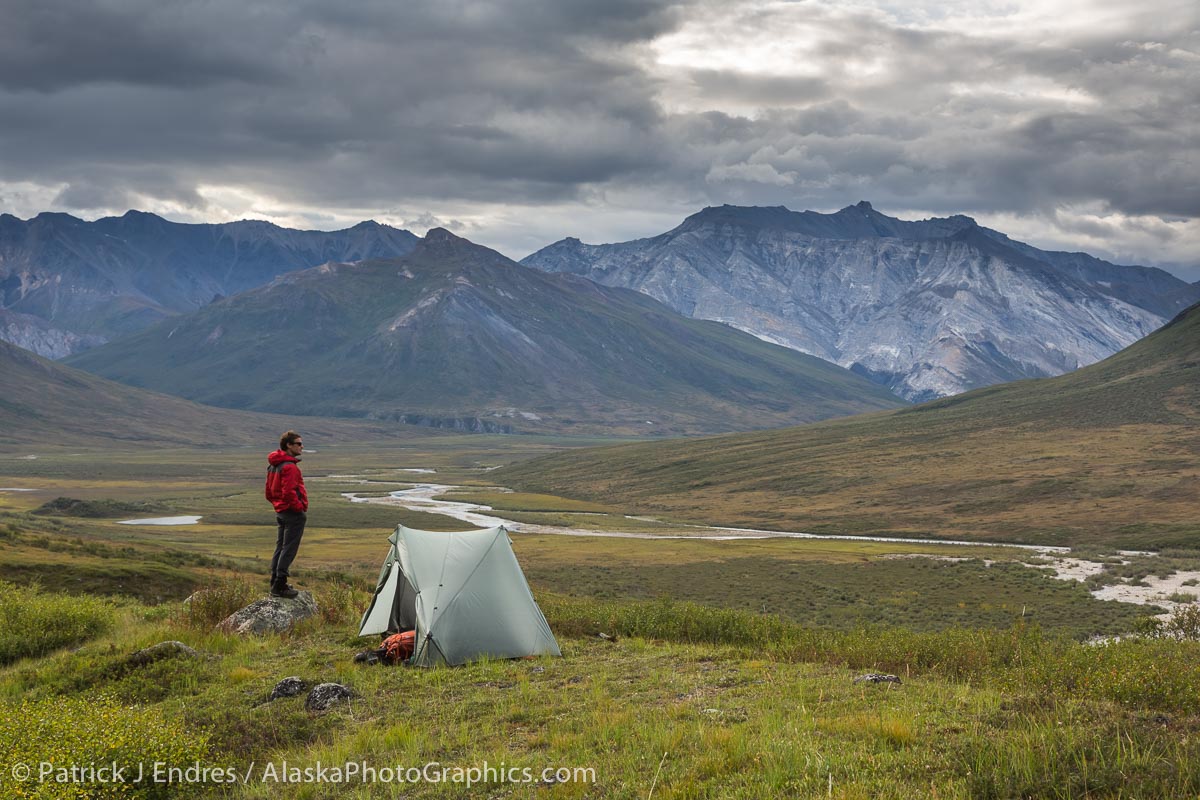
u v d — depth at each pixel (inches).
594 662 709.3
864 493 6387.8
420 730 505.0
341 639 781.3
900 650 756.0
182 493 7514.8
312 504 6323.8
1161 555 3806.6
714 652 753.0
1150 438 6820.9
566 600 1333.7
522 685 600.7
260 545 3880.4
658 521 5821.9
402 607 766.5
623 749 433.1
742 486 7332.7
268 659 708.0
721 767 389.4
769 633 917.2
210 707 569.9
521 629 741.3
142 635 783.7
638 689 591.2
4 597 935.0
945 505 5713.6
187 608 864.9
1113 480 5669.3
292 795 420.2
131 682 629.6
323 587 1713.8
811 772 375.9
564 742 453.4
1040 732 386.9
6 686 641.6
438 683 625.0
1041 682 578.2
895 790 343.3
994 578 2992.1
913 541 4685.0
